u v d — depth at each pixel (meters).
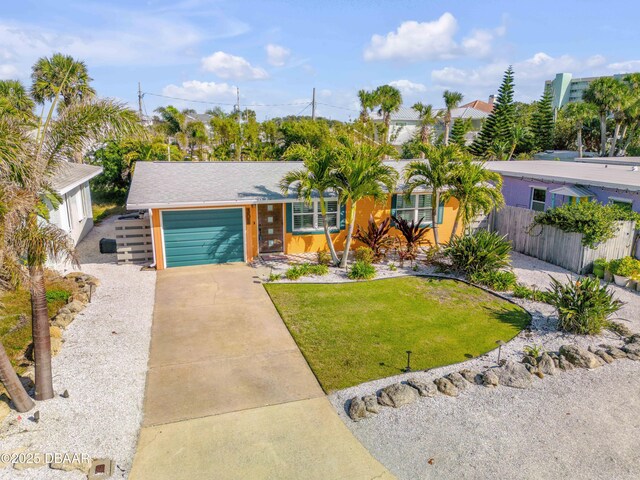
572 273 13.67
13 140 5.53
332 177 13.06
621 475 5.52
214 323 9.88
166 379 7.55
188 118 45.16
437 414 6.67
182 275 13.14
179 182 14.95
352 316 10.34
